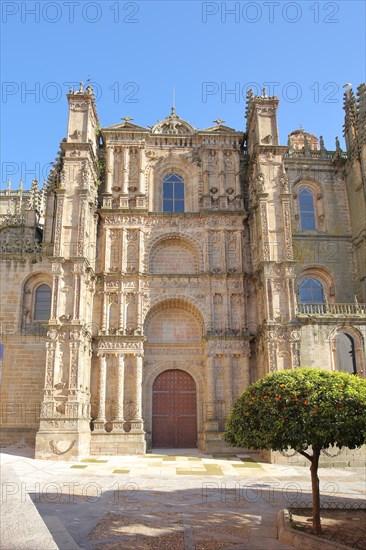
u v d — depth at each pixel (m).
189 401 35.69
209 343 34.66
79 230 33.56
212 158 39.62
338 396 13.36
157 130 40.94
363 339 32.97
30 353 36.12
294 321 32.47
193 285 36.34
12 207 56.50
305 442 13.59
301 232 39.91
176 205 39.22
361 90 38.78
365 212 37.56
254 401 14.50
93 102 37.72
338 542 12.26
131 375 34.00
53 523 14.24
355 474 25.56
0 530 12.44
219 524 14.60
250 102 39.59
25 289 37.91
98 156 39.44
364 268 37.88
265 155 36.53
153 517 15.32
